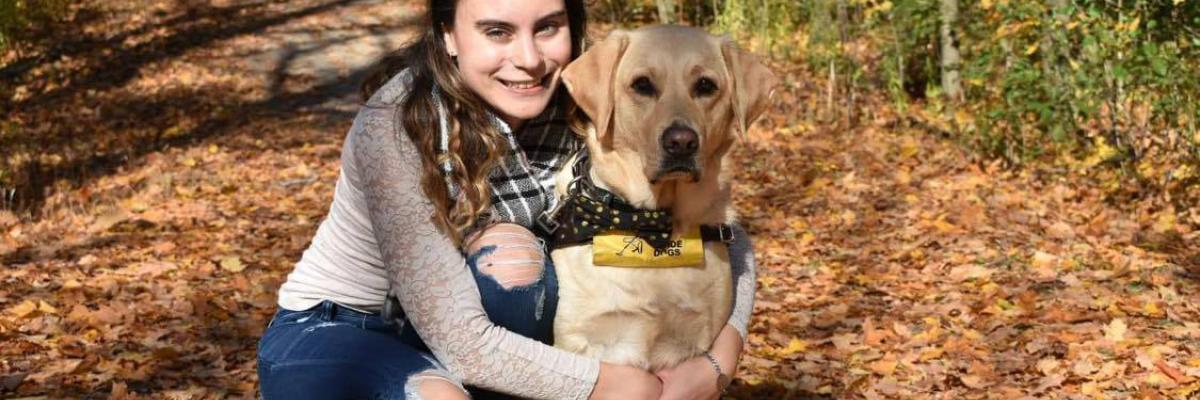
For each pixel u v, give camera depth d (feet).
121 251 22.20
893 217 23.90
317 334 8.77
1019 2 26.00
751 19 43.86
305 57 48.11
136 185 28.94
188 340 16.38
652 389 8.87
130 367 14.99
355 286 9.04
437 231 8.40
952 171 27.66
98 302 18.39
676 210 9.18
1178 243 20.65
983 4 26.73
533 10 8.66
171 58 46.98
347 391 8.41
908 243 21.88
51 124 37.22
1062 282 18.66
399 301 8.74
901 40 36.19
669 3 45.11
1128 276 18.75
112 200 27.20
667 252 9.11
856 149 30.60
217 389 14.25
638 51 9.19
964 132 29.58
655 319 9.17
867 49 40.75
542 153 9.53
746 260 10.27
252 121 38.24
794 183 27.61
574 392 8.59
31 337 16.28
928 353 15.55
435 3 8.80
